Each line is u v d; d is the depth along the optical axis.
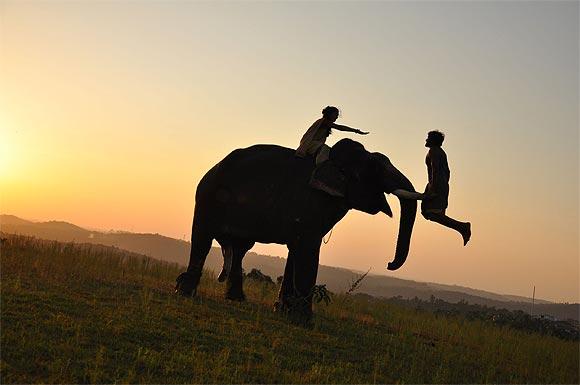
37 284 12.21
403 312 18.11
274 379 8.87
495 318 23.58
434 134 12.51
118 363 8.58
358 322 14.55
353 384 9.23
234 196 13.96
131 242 115.19
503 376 11.64
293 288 13.46
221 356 9.42
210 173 14.70
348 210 13.41
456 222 12.10
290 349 10.65
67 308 10.68
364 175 13.04
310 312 12.93
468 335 15.30
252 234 13.78
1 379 7.45
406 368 10.88
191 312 12.05
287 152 13.93
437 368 11.28
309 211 13.06
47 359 8.29
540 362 13.45
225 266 14.76
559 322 25.53
